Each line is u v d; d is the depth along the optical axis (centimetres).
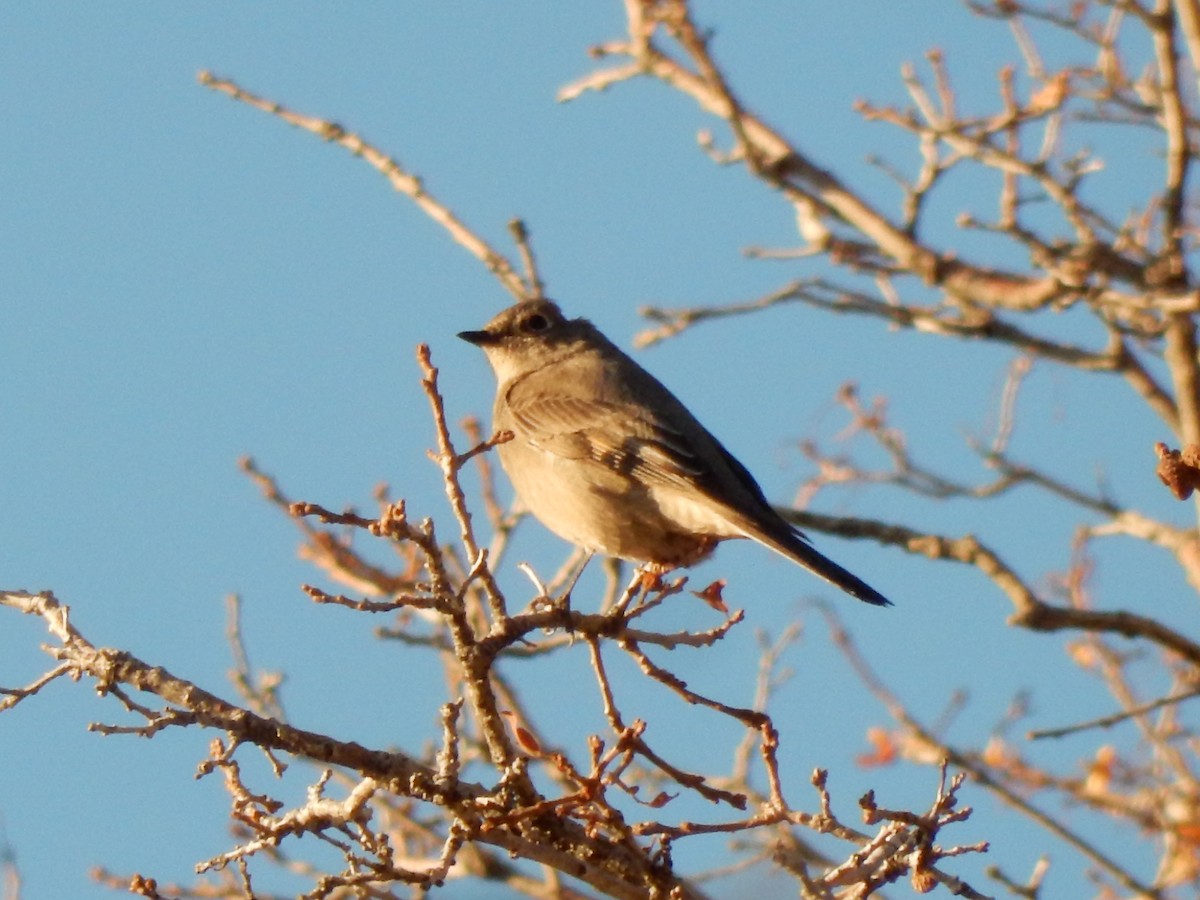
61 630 895
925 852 925
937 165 1534
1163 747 1502
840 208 1598
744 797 941
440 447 870
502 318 1445
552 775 1333
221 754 891
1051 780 1484
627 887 927
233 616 1422
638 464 1279
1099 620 1484
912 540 1559
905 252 1559
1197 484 833
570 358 1398
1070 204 1473
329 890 868
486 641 913
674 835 928
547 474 1317
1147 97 1552
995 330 1595
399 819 1380
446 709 878
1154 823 1448
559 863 916
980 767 1491
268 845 885
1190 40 1466
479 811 885
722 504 1234
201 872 897
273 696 1411
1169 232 1495
